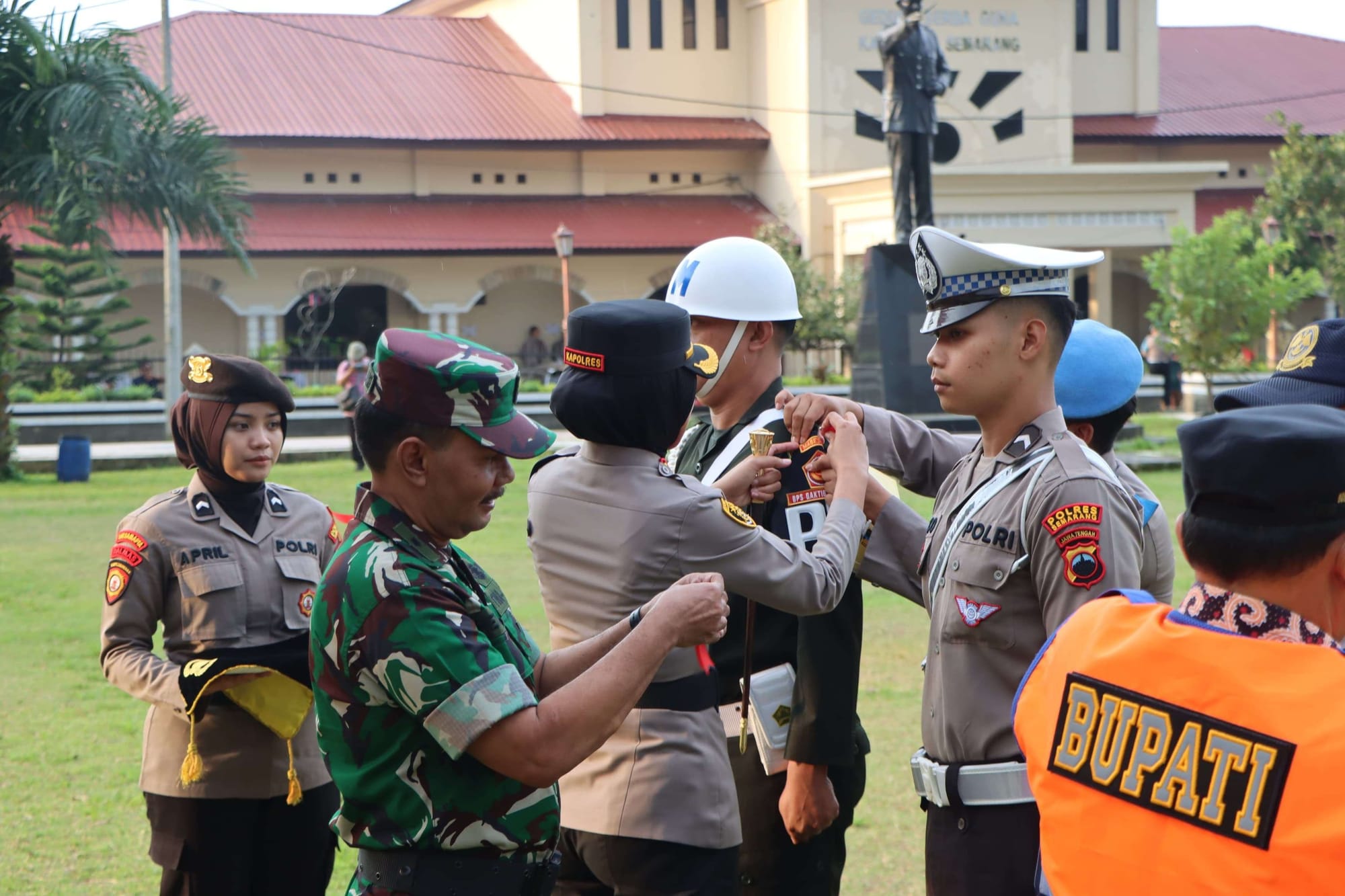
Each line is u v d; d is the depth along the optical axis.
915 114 22.81
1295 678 1.61
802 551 2.83
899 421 3.37
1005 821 2.58
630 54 34.59
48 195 16.17
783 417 3.36
